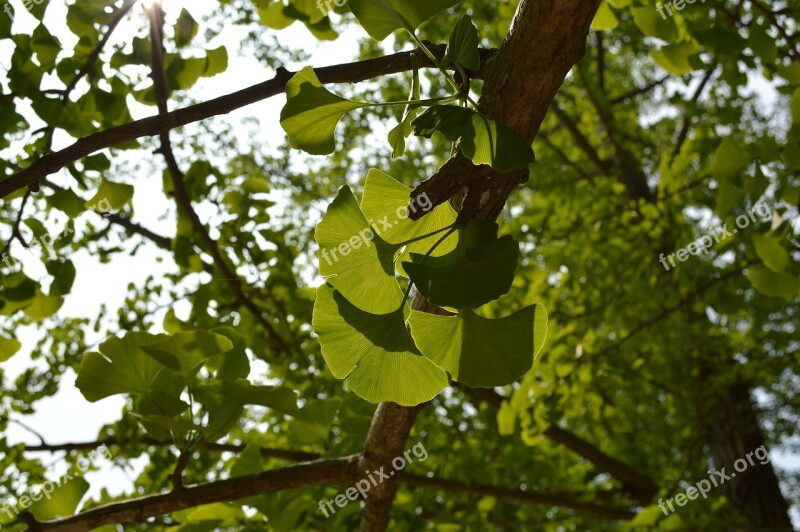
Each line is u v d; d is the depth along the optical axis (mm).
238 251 3152
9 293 2256
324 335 1179
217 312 3242
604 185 4570
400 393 1217
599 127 6430
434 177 1201
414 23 1269
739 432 5312
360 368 1205
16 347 2367
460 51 1225
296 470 2002
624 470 5238
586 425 6422
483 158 1093
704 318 4559
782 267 2436
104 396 1781
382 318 1173
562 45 1199
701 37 2537
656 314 3977
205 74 2398
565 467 5523
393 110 5066
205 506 2080
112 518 1837
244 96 1372
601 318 4152
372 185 1249
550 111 6332
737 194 2395
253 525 2229
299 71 1207
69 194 2236
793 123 2314
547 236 4629
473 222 1175
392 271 1162
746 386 5738
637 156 6477
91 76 2188
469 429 5043
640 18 2580
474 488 3654
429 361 1201
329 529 2617
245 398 1765
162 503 1870
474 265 1096
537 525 4523
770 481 5289
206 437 1789
